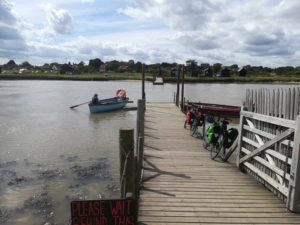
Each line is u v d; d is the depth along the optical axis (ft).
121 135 12.42
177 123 39.19
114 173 26.58
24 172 26.63
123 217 10.17
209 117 25.35
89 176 25.73
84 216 10.07
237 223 12.26
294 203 13.07
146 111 51.29
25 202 20.67
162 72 288.51
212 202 14.37
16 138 40.14
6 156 31.35
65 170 27.22
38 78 275.59
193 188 16.22
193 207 13.78
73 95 113.29
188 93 136.56
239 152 19.74
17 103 83.76
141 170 17.10
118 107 70.95
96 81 262.06
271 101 15.65
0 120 55.26
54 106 77.87
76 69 375.25
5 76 267.80
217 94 132.46
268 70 417.90
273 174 15.33
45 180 24.71
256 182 17.29
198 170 19.54
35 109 71.61
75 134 43.42
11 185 23.57
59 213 19.40
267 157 15.75
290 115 13.69
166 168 19.90
